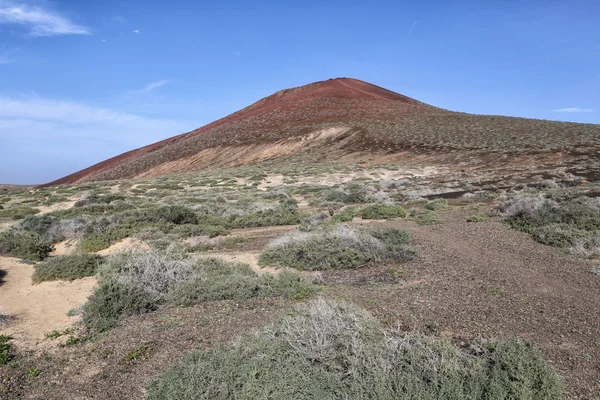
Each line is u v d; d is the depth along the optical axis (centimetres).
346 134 6338
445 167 4144
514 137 5069
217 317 705
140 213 1662
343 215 1725
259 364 457
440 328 625
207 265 999
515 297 764
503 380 426
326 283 907
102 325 693
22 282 938
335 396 414
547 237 1194
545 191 2338
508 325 637
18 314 761
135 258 914
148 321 707
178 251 1053
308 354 461
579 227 1263
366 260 1045
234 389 428
